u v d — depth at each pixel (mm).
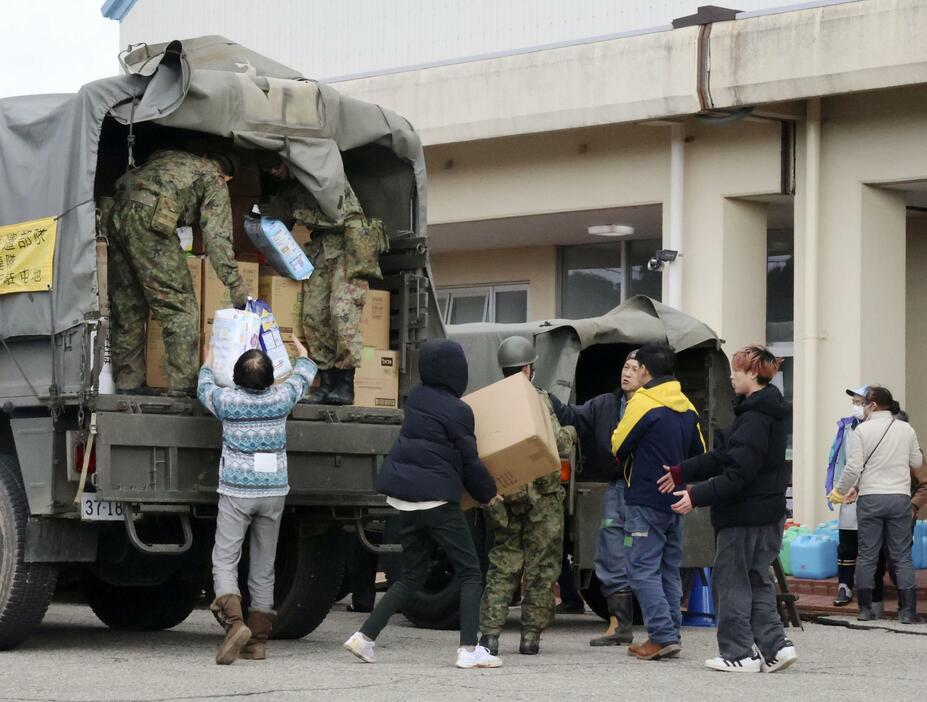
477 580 11156
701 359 15570
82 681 9961
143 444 10945
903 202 20531
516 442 11156
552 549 12070
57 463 11039
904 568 16172
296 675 10453
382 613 11250
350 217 12133
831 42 18906
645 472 11922
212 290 11852
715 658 11250
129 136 11195
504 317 26156
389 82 22953
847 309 20078
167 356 11359
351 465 12086
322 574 12867
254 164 12477
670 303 21266
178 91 11281
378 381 12641
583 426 13555
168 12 27562
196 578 13297
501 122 21812
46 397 11102
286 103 11906
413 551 11188
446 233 24469
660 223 23141
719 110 20016
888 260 20281
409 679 10336
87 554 11398
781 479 11008
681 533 12328
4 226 11617
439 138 22422
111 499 10742
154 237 11289
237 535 11141
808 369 20125
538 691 9820
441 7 23609
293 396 11281
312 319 12180
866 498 16250
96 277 10914
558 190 22422
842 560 17344
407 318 12789
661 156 21516
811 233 20125
